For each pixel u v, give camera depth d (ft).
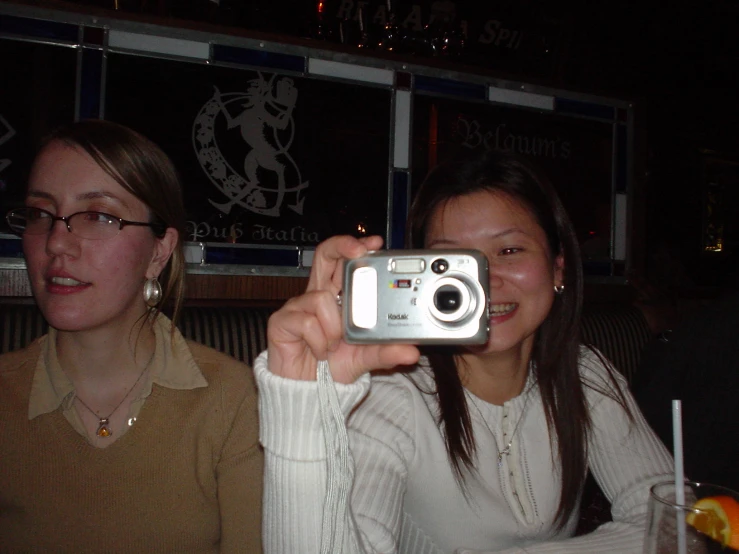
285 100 6.56
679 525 2.18
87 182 3.35
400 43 7.63
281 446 2.45
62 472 3.34
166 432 3.45
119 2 6.26
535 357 3.98
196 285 6.16
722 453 4.15
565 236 3.82
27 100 5.48
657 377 4.59
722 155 12.20
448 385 3.58
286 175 6.58
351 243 2.44
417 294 2.37
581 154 8.32
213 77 6.21
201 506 3.53
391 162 7.14
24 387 3.40
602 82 10.25
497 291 3.38
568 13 9.44
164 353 3.59
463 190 3.55
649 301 8.20
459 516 3.51
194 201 6.15
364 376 2.55
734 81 11.86
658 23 10.43
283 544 2.45
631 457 3.79
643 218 8.70
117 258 3.35
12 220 3.38
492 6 8.81
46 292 3.31
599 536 3.18
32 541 3.33
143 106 5.91
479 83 7.63
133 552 3.40
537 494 3.66
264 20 7.25
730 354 4.20
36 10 5.48
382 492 3.00
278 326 2.43
